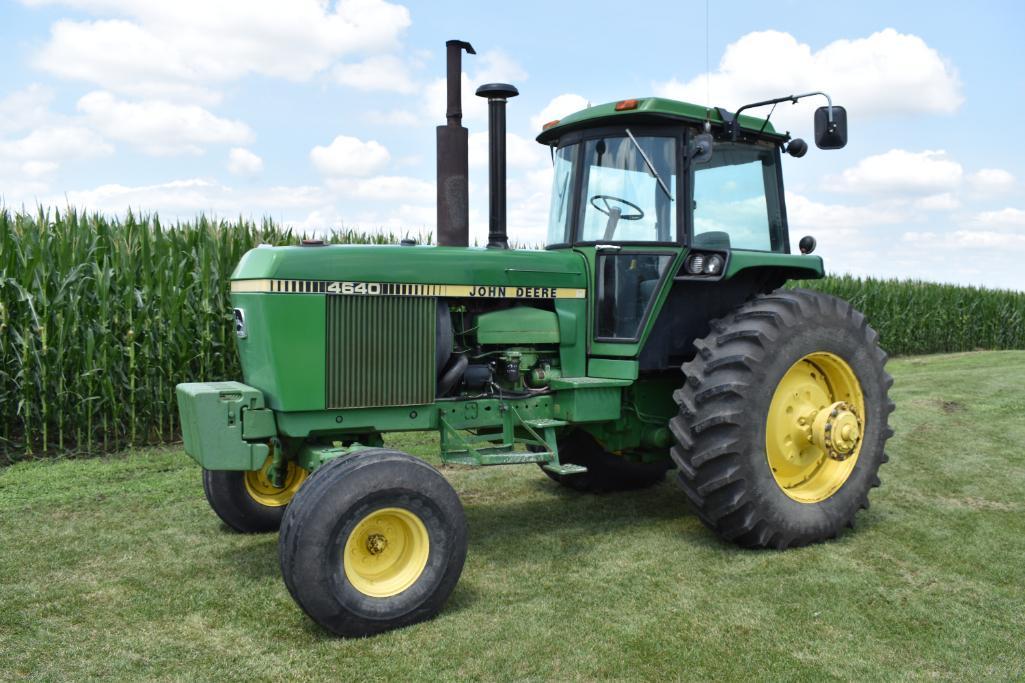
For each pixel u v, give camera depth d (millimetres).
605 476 5141
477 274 3936
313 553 2904
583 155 4379
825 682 2660
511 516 4641
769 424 4180
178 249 7199
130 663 2770
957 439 6684
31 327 6262
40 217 6676
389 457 3117
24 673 2691
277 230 8227
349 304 3602
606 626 3070
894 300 16672
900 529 4363
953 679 2693
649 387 4582
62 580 3574
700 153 3928
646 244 4211
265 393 3574
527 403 4129
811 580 3580
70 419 6410
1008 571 3725
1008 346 20359
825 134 3994
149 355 6598
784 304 4148
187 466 5805
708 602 3318
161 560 3857
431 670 2723
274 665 2760
